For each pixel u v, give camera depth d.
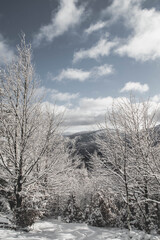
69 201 13.27
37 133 8.34
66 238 6.97
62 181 9.67
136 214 9.39
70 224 10.20
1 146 7.46
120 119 8.64
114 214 11.16
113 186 9.02
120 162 8.11
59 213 14.10
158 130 8.46
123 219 10.62
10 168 7.66
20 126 7.65
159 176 6.21
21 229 7.11
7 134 7.39
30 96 7.95
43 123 8.58
